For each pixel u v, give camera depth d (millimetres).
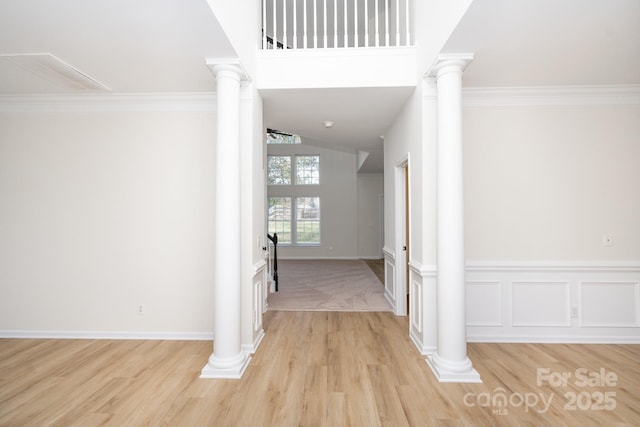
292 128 4965
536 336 3453
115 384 2600
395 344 3387
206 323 3578
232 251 2824
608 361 2988
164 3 2002
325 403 2332
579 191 3459
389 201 4902
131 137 3625
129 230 3609
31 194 3633
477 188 3500
